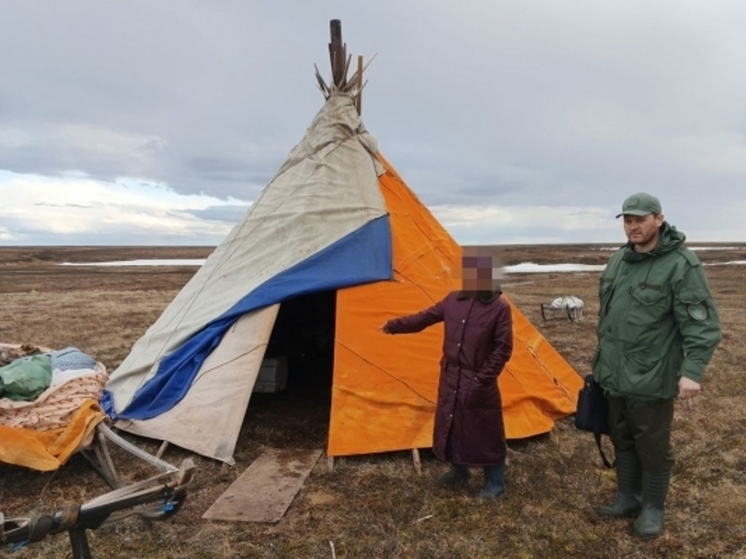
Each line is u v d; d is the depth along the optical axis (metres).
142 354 6.25
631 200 3.54
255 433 5.92
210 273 6.52
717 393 7.38
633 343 3.60
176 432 5.26
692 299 3.39
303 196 6.42
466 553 3.71
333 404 5.14
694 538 3.88
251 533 3.92
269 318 5.51
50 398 4.50
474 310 4.13
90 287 24.27
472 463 4.18
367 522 4.07
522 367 5.96
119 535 3.87
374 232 6.05
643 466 3.84
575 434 5.79
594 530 3.97
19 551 3.67
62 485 4.66
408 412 5.20
